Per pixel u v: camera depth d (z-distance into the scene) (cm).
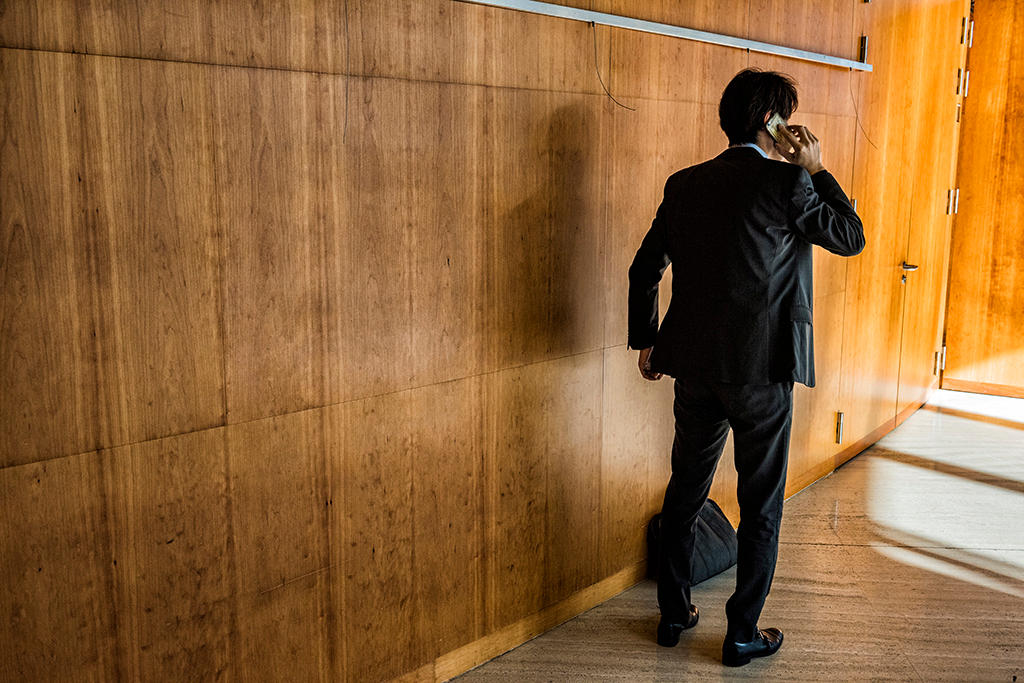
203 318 191
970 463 472
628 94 289
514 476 274
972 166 575
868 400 489
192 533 196
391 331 230
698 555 328
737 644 274
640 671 273
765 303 253
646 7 290
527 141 258
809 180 250
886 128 458
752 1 339
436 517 252
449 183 238
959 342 604
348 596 232
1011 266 577
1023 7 537
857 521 394
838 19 400
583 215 280
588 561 308
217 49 186
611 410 306
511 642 284
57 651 177
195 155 185
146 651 191
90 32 167
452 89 235
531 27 253
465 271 247
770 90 258
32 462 169
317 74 204
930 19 491
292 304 207
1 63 157
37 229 165
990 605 318
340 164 212
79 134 168
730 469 373
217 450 198
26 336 166
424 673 257
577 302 284
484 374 258
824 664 278
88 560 179
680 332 265
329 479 222
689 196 261
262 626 213
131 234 178
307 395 214
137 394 183
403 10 220
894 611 313
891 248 488
